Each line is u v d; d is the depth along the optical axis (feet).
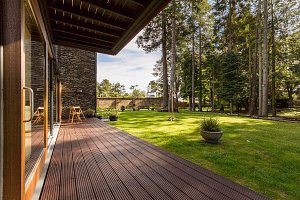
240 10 42.45
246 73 44.24
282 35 38.37
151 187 6.37
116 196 5.72
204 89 64.39
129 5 8.59
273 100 38.68
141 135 17.44
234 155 11.51
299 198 6.54
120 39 11.87
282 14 36.99
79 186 6.37
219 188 6.31
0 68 3.61
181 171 7.91
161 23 48.73
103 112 47.26
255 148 13.20
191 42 55.57
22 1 4.25
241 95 44.98
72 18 10.46
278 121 29.71
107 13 9.61
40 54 11.92
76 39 13.10
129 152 10.82
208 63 55.31
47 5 8.58
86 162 8.94
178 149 12.73
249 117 36.50
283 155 11.60
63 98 30.17
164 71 55.36
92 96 33.78
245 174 8.56
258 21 37.99
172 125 24.43
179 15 43.04
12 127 3.78
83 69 32.60
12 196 3.76
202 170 8.07
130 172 7.74
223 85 45.21
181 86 73.10
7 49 3.71
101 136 15.48
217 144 14.24
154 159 9.55
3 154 3.69
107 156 9.98
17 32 3.84
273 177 8.32
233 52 44.55
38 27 7.98
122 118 33.30
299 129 21.68
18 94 3.84
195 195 5.81
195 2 42.68
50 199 5.48
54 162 8.89
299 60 35.35
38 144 11.10
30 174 5.80
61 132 17.15
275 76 38.40
